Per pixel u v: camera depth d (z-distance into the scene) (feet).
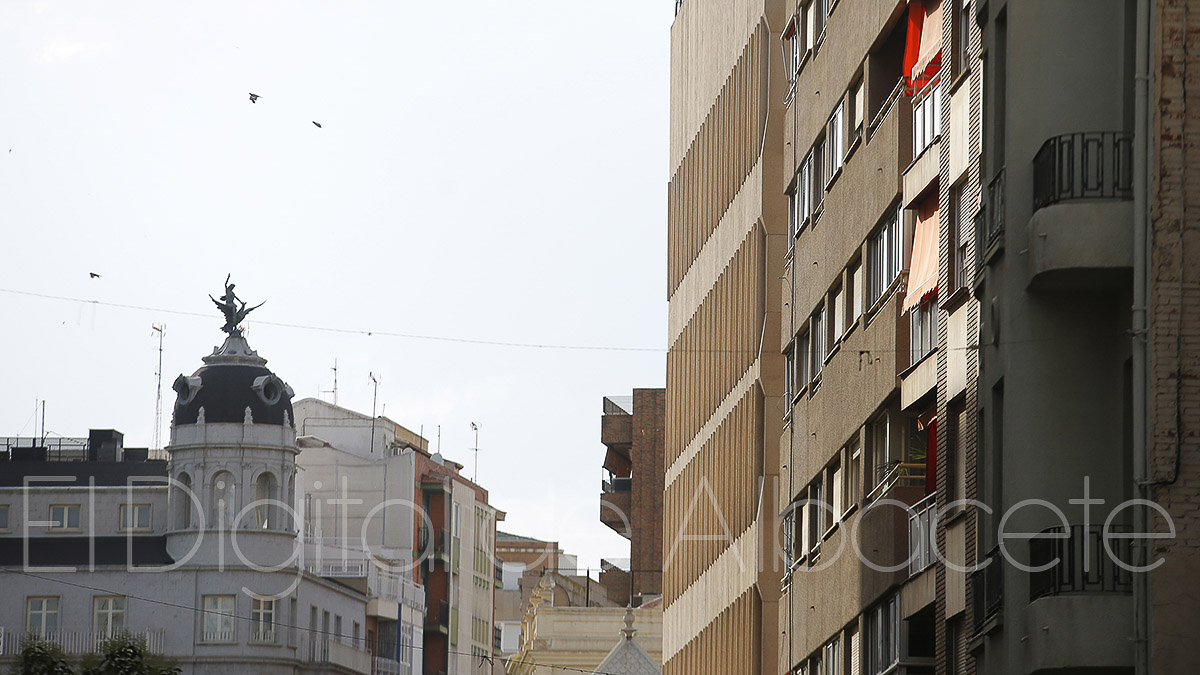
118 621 400.26
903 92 139.44
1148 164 88.48
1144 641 86.22
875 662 144.87
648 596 464.24
